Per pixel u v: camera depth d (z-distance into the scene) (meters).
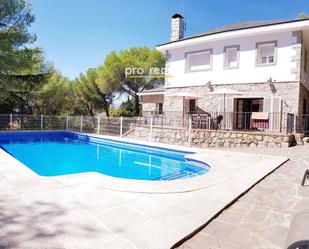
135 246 2.61
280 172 6.47
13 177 5.14
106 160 10.64
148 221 3.25
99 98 28.61
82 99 29.17
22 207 3.53
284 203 4.18
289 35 12.62
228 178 5.62
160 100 20.00
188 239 2.91
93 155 11.80
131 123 16.09
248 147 11.59
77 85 29.31
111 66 25.28
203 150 10.41
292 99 12.55
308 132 13.01
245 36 13.83
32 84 20.20
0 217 3.18
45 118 18.95
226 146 12.20
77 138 17.50
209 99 15.17
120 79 26.11
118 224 3.12
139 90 26.98
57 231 2.86
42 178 5.12
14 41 16.72
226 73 14.55
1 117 17.39
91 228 2.97
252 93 13.70
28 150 12.77
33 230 2.86
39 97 22.69
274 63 13.04
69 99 27.53
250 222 3.41
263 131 12.22
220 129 13.41
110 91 27.23
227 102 14.43
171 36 18.83
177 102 16.61
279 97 12.89
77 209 3.54
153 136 14.86
